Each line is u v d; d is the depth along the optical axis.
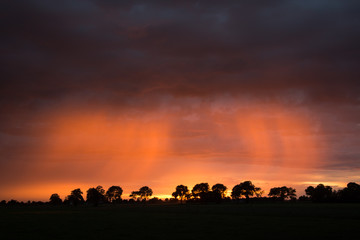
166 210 128.12
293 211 101.00
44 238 44.44
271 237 43.31
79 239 43.28
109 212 118.94
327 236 43.69
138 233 48.75
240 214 92.69
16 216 95.69
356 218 72.75
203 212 107.31
